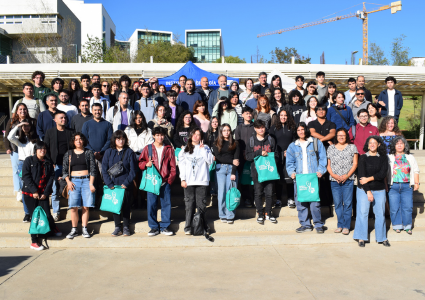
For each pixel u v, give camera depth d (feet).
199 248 17.33
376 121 22.45
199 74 35.88
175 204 21.74
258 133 19.13
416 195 22.59
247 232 18.94
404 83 47.16
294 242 17.99
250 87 24.54
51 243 17.42
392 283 13.03
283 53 113.19
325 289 12.50
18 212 19.86
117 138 17.80
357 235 17.81
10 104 51.47
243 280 13.33
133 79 45.75
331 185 18.78
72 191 17.51
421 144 53.01
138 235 18.13
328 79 45.27
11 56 104.37
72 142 17.65
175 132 21.76
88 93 24.16
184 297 11.91
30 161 16.96
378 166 17.54
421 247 17.46
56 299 11.84
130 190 18.13
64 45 95.71
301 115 22.29
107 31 182.29
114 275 13.84
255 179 19.11
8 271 14.28
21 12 106.93
